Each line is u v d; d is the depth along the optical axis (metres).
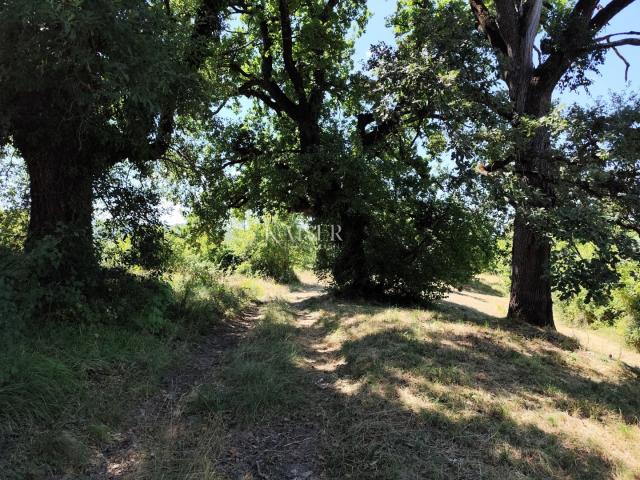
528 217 7.12
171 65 5.67
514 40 9.20
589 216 6.27
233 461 3.83
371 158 12.05
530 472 3.75
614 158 6.98
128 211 7.23
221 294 10.62
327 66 13.52
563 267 6.36
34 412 3.81
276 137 15.02
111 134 6.42
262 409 4.66
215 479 3.48
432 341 7.01
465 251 12.02
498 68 8.26
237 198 14.34
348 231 12.89
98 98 5.36
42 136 6.18
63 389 4.27
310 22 12.34
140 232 7.38
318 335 8.28
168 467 3.63
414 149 13.34
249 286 14.64
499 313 13.42
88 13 4.35
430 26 8.56
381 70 8.57
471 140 7.42
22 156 6.69
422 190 11.85
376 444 3.95
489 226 9.13
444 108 7.68
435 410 4.56
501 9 9.11
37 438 3.57
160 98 5.90
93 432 3.89
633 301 10.47
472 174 7.25
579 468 3.90
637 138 6.88
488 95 7.97
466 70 7.94
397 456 3.77
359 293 12.59
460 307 13.92
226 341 7.62
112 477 3.45
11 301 4.77
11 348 4.23
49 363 4.37
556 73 9.09
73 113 6.03
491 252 12.02
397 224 12.24
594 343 8.84
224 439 4.12
